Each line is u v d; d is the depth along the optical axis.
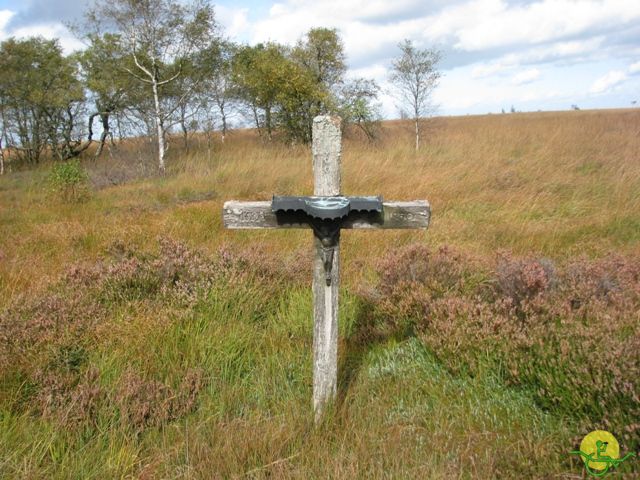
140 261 5.14
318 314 2.94
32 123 24.44
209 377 3.53
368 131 20.03
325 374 3.00
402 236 6.62
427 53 16.38
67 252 6.48
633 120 22.02
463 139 17.41
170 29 17.09
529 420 2.96
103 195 11.36
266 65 19.19
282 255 5.89
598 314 3.56
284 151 15.74
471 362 3.38
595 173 10.51
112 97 22.73
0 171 22.67
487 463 2.62
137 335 3.87
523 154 13.60
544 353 3.19
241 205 2.92
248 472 2.59
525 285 4.21
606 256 5.10
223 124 22.12
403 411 3.15
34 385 3.34
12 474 2.62
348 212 2.71
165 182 12.70
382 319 4.38
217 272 4.74
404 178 10.09
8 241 7.15
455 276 4.64
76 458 2.79
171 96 19.97
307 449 2.78
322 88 20.08
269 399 3.35
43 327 3.89
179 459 2.78
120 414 3.06
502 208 8.13
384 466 2.64
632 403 2.66
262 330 4.21
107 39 19.92
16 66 23.09
